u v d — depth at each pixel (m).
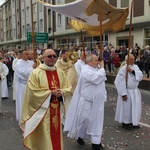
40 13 38.47
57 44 34.25
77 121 4.94
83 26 6.69
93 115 4.81
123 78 6.12
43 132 3.94
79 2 5.50
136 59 14.38
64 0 31.56
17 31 49.81
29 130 3.90
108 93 11.41
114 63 15.32
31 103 3.96
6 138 5.68
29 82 3.99
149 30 19.97
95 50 16.56
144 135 5.78
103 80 4.76
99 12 5.15
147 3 19.98
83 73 4.83
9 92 12.50
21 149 5.05
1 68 8.45
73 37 30.34
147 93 11.12
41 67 4.07
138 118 6.20
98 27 6.41
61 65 7.01
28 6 42.94
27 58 6.65
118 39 23.16
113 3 23.91
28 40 18.23
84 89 4.89
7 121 7.10
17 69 6.57
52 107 4.01
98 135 4.81
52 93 3.93
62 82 4.16
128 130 6.15
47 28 36.44
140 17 20.67
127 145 5.18
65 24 31.67
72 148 5.04
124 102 6.18
